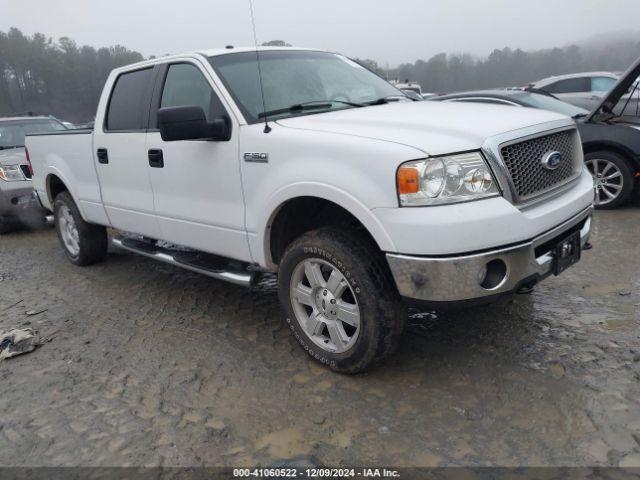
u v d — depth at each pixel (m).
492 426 2.50
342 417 2.65
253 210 3.18
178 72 3.82
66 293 4.82
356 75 4.13
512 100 7.81
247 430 2.61
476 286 2.48
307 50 4.17
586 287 4.06
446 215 2.42
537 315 3.62
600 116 6.36
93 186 4.73
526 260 2.57
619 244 5.05
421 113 3.01
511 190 2.56
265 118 3.16
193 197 3.61
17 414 2.90
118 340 3.74
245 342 3.56
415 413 2.64
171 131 3.07
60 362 3.46
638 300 3.77
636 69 5.91
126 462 2.43
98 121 4.51
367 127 2.81
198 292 4.60
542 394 2.71
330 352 3.02
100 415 2.82
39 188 5.70
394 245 2.52
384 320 2.73
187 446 2.52
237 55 3.72
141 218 4.20
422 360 3.14
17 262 6.03
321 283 2.97
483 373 2.95
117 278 5.14
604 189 6.38
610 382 2.77
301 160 2.85
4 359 3.55
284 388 2.96
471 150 2.51
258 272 3.48
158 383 3.11
